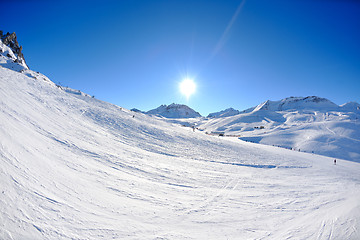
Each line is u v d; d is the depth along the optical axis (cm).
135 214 823
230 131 11200
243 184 1587
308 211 1134
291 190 1581
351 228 903
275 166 2628
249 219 957
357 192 1664
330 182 2045
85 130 2047
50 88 3503
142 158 1809
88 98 4947
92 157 1387
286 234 838
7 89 1923
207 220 890
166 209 934
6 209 545
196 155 2527
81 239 586
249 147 4297
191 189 1290
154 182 1291
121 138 2384
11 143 875
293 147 6003
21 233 509
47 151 1095
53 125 1683
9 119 1159
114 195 948
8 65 6494
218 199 1180
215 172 1861
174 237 714
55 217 629
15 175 701
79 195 825
